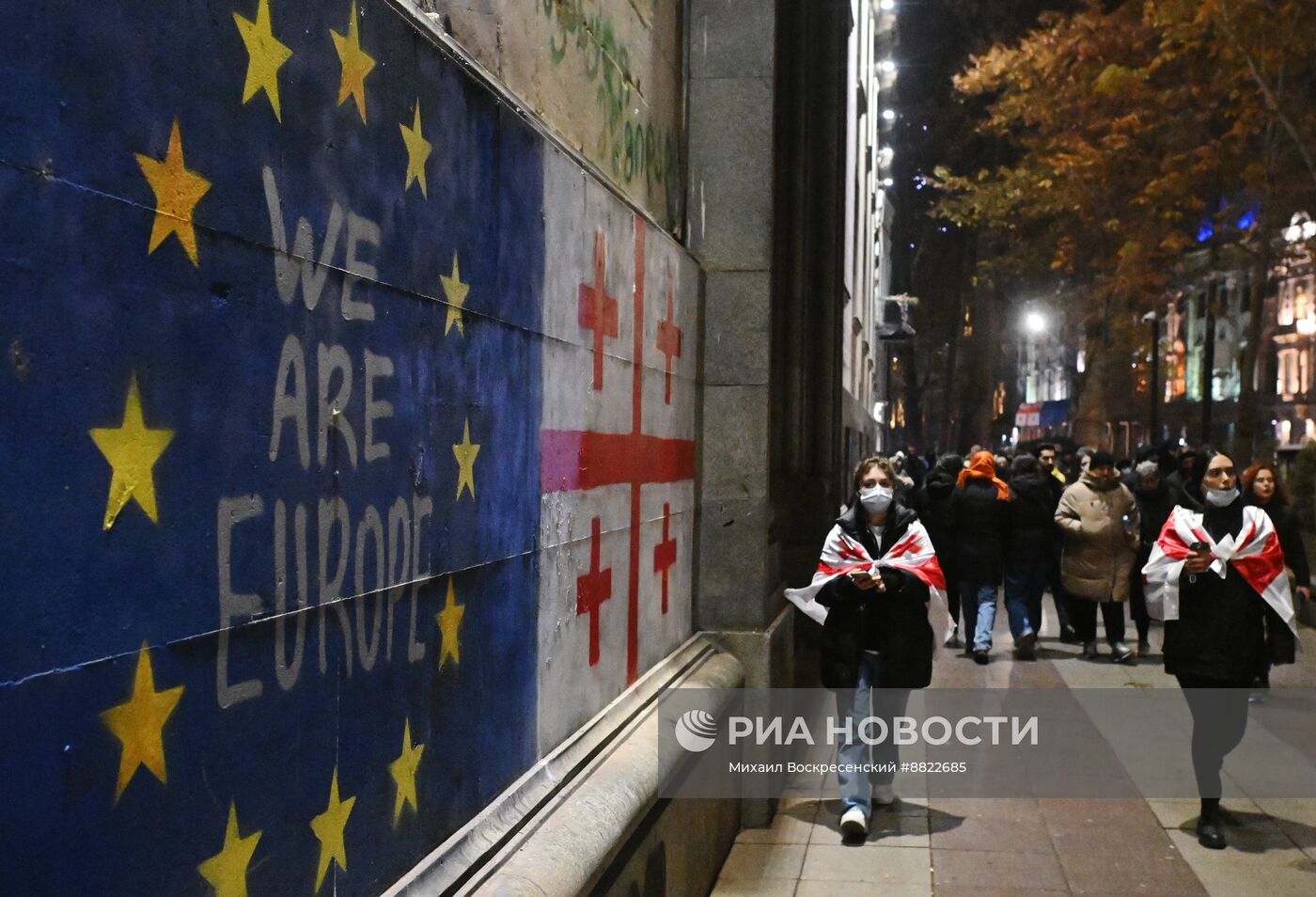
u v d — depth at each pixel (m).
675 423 5.32
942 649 10.93
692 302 5.73
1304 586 7.75
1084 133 28.41
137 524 1.59
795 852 5.57
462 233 2.69
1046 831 5.85
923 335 66.75
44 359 1.42
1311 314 50.56
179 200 1.67
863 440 24.25
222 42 1.77
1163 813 6.13
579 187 3.65
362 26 2.21
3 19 1.36
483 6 3.09
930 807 6.26
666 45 5.57
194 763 1.71
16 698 1.38
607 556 4.08
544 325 3.32
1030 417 82.31
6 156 1.36
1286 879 5.20
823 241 10.64
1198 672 5.64
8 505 1.37
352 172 2.17
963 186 32.34
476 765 2.82
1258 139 25.64
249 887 1.86
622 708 4.17
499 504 2.96
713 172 6.04
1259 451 39.78
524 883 2.69
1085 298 38.81
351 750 2.19
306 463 2.01
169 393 1.65
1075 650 10.95
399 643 2.38
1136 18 25.44
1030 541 10.36
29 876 1.40
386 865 2.34
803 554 10.02
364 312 2.22
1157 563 5.70
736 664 5.78
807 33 10.17
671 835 4.34
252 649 1.86
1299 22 19.23
